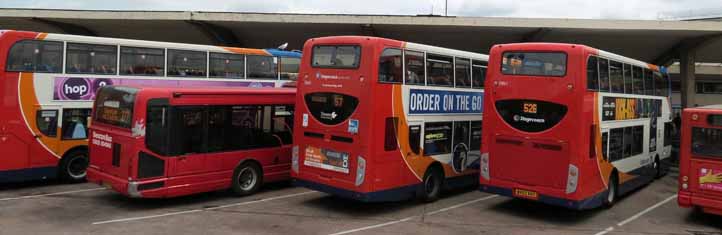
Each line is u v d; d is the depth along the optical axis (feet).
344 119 32.78
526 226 31.65
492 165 34.35
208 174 35.86
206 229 28.86
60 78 39.55
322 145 34.09
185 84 45.21
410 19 66.54
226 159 37.06
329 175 33.60
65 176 41.06
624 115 38.47
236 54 49.14
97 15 67.87
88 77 40.75
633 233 30.55
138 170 31.99
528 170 32.63
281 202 36.73
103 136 34.88
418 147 35.50
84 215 31.37
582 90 30.86
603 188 34.76
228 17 68.13
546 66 32.14
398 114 33.45
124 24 72.74
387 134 32.58
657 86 48.24
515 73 33.42
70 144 40.81
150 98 32.68
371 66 31.55
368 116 31.45
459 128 40.04
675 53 78.64
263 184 43.62
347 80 32.73
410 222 31.91
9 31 37.37
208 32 73.56
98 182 34.88
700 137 31.89
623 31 66.28
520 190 32.96
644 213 35.83
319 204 36.29
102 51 41.29
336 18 67.72
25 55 37.99
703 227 32.22
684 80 75.20
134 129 31.91
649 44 76.33
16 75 37.55
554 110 31.68
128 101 32.96
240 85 49.21
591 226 32.04
